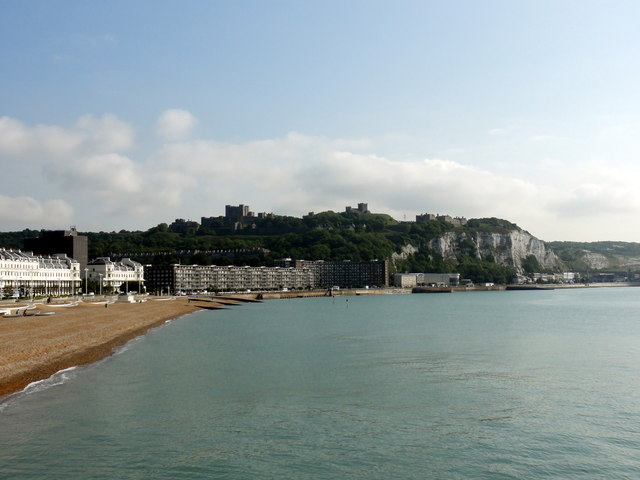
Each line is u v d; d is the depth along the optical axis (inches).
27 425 1785.2
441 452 1608.0
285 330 5108.3
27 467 1459.2
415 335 4574.3
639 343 3981.3
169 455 1552.7
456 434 1755.7
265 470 1469.0
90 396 2162.9
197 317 7007.9
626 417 1942.7
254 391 2287.2
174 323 5935.0
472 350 3560.5
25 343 3297.2
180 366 2878.9
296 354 3373.5
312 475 1446.9
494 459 1565.0
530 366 2925.7
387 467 1502.2
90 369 2748.5
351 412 1977.1
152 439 1672.0
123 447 1603.1
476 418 1920.5
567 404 2112.5
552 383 2484.0
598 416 1953.7
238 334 4692.4
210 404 2064.5
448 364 2984.7
